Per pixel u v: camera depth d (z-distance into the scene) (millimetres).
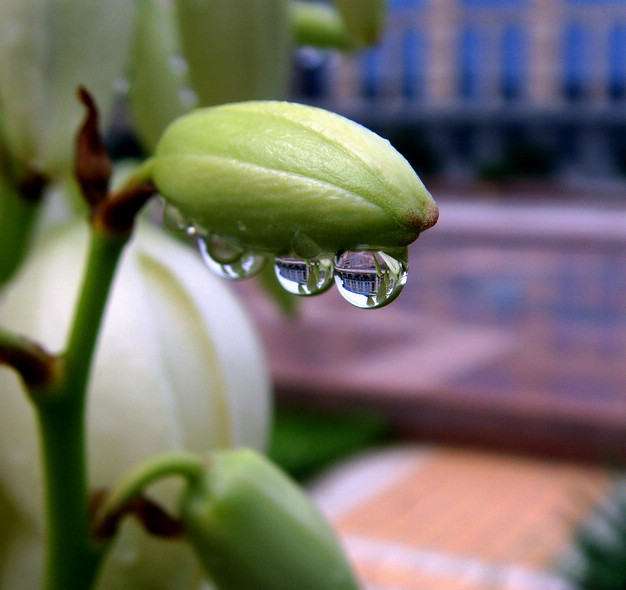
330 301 1858
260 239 110
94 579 143
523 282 1903
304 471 1232
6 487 158
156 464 145
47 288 162
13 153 149
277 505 147
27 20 144
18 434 156
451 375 1458
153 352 160
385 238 107
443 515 1104
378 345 1623
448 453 1345
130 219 128
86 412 149
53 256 166
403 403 1406
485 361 1527
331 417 1421
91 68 149
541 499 1153
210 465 148
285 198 107
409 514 1110
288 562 146
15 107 146
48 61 146
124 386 158
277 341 1623
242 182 109
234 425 166
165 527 147
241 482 146
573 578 778
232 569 146
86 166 130
